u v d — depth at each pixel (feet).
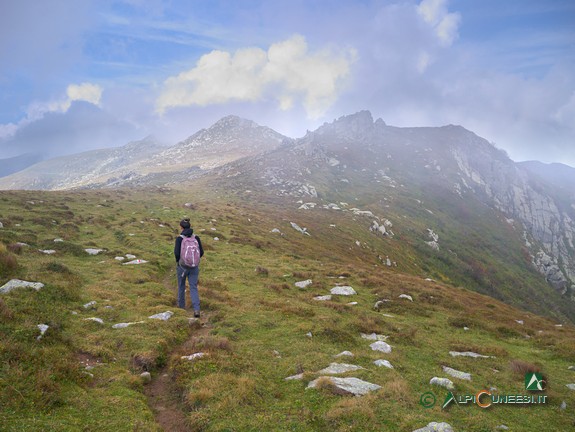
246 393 28.86
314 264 114.52
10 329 31.22
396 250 318.24
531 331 70.69
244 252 118.01
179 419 26.94
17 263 54.44
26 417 22.00
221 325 49.01
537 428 27.76
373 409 27.14
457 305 84.17
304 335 46.32
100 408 25.30
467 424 26.68
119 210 156.46
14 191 161.99
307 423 25.62
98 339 37.37
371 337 50.29
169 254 97.09
